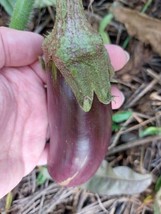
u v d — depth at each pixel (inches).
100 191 8.1
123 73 8.4
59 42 5.0
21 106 6.4
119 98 6.9
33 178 8.2
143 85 8.5
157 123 8.4
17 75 6.4
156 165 8.4
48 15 8.4
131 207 8.4
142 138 8.4
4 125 6.2
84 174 5.6
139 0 8.5
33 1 6.5
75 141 5.3
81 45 5.0
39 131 6.6
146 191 8.4
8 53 6.2
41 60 5.5
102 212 8.3
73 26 5.0
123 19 8.4
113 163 8.4
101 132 5.3
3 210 8.2
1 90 6.1
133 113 8.4
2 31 6.1
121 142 8.4
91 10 8.4
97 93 5.0
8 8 8.0
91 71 5.0
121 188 8.2
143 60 8.5
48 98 5.5
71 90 5.1
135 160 8.4
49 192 8.3
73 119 5.2
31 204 8.2
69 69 5.0
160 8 8.5
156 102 8.4
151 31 8.3
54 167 5.7
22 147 6.6
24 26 6.6
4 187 6.5
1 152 6.4
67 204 8.3
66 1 5.0
